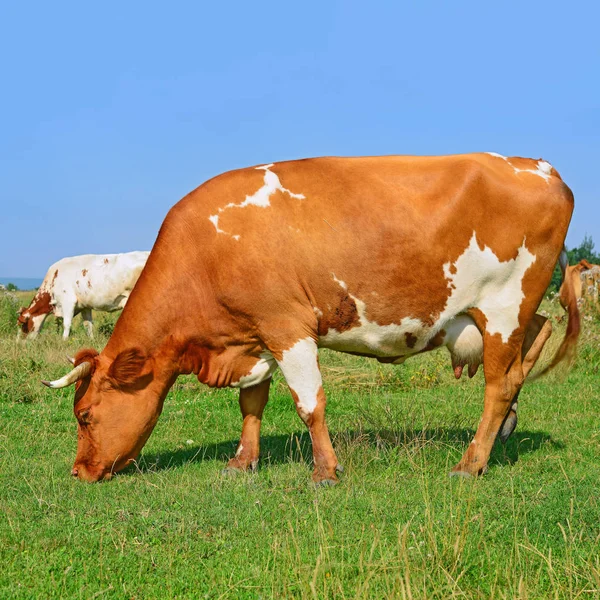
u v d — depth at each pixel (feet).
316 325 19.06
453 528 13.50
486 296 19.43
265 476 19.54
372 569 12.26
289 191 18.90
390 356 20.39
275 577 12.35
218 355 19.84
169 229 19.36
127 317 19.66
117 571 13.02
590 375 36.29
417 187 19.03
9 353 35.35
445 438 22.84
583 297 46.57
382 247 18.58
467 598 11.36
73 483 18.80
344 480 18.53
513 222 19.13
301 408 18.89
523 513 15.46
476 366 20.38
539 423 25.61
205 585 12.40
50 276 55.83
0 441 23.00
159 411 20.20
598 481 18.02
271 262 18.51
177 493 17.28
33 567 12.96
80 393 19.57
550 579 11.91
